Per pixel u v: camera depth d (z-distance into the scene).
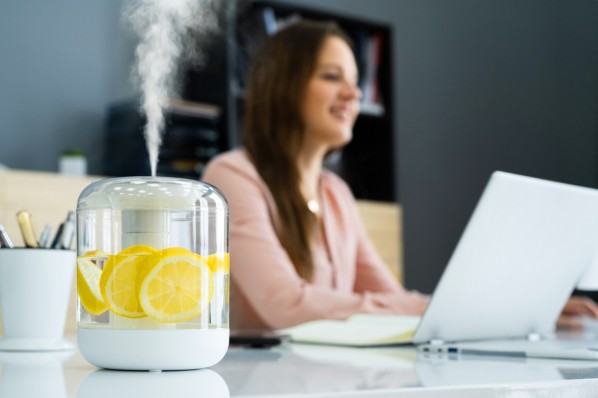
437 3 4.61
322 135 2.30
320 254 2.20
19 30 3.44
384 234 3.87
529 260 1.16
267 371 0.79
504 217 1.07
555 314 1.32
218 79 3.56
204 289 0.75
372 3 4.33
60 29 3.53
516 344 1.11
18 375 0.75
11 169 3.38
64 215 3.04
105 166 3.54
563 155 5.01
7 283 1.09
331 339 1.23
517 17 4.90
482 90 4.75
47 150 3.47
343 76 2.32
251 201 2.06
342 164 4.05
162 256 0.74
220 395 0.60
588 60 5.12
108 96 3.61
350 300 1.87
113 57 3.62
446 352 1.08
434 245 4.52
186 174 3.39
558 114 5.01
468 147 4.68
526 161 4.87
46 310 1.10
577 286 1.39
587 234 1.23
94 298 0.75
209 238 0.76
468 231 1.04
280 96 2.25
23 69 3.44
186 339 0.74
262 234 2.01
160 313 0.74
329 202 2.34
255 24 3.68
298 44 2.29
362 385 0.65
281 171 2.18
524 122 4.88
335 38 2.34
